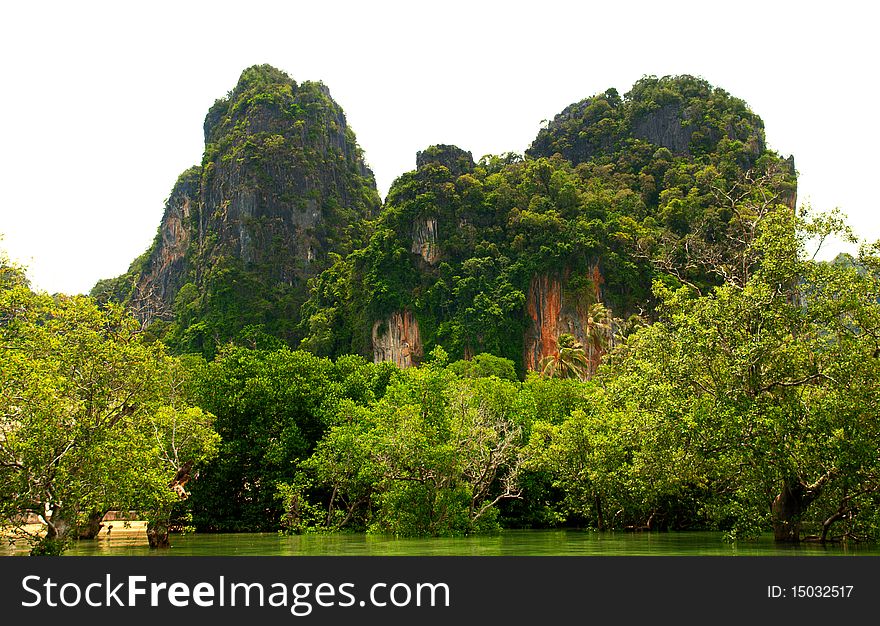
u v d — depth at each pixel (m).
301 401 48.97
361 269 144.25
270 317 167.38
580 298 128.25
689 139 162.75
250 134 189.75
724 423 26.69
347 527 45.06
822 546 29.53
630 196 147.50
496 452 41.88
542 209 140.50
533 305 131.38
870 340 27.19
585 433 40.03
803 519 32.22
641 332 31.05
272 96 192.75
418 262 139.88
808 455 27.22
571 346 101.00
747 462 27.95
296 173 183.88
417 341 133.38
